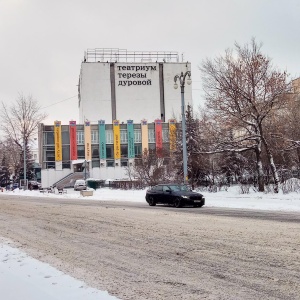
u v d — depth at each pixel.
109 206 27.09
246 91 30.70
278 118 33.53
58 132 84.88
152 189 27.67
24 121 75.38
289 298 6.03
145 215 19.48
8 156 101.50
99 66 94.81
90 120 93.44
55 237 13.23
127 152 86.50
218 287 6.75
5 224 17.56
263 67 30.67
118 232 13.77
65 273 8.05
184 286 6.89
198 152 34.78
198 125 39.75
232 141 32.56
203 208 24.17
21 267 8.67
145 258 9.35
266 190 31.88
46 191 58.66
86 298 6.18
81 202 33.16
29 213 22.58
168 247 10.58
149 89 96.56
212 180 40.84
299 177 34.66
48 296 6.31
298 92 34.22
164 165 48.62
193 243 11.00
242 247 10.12
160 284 7.07
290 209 21.59
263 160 36.19
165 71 97.19
